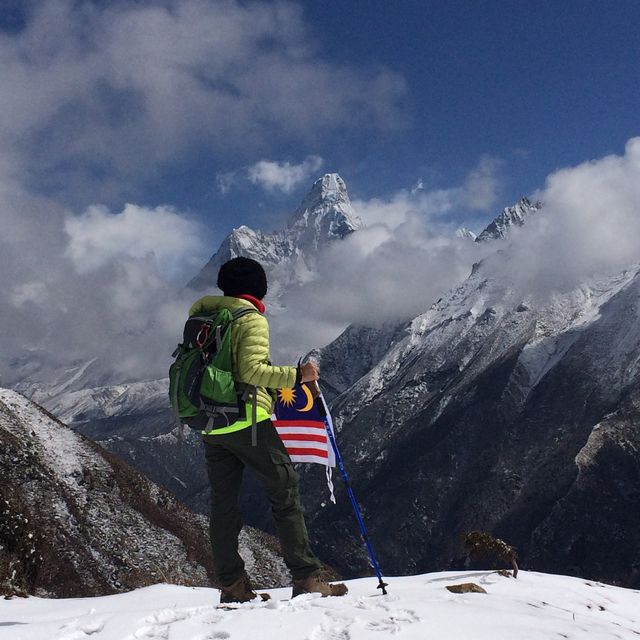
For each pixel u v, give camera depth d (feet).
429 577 31.19
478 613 15.84
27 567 45.14
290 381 17.22
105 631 15.60
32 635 15.81
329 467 20.74
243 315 17.28
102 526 219.20
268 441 18.20
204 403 16.80
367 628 14.39
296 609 15.92
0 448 218.59
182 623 15.08
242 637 13.98
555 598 25.82
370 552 21.43
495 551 31.42
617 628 19.65
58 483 226.17
